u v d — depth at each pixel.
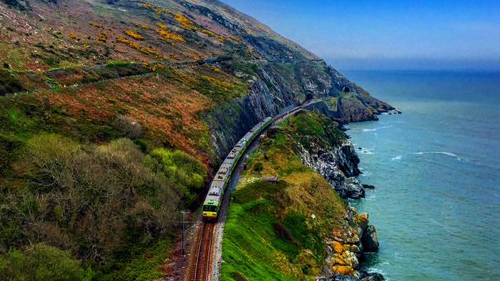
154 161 58.91
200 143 77.12
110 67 91.44
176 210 53.47
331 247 62.19
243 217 57.19
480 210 84.31
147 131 69.00
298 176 77.50
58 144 48.50
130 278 39.22
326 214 69.25
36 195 40.78
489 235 73.12
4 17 92.69
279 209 64.06
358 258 63.59
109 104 72.38
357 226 68.94
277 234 58.12
